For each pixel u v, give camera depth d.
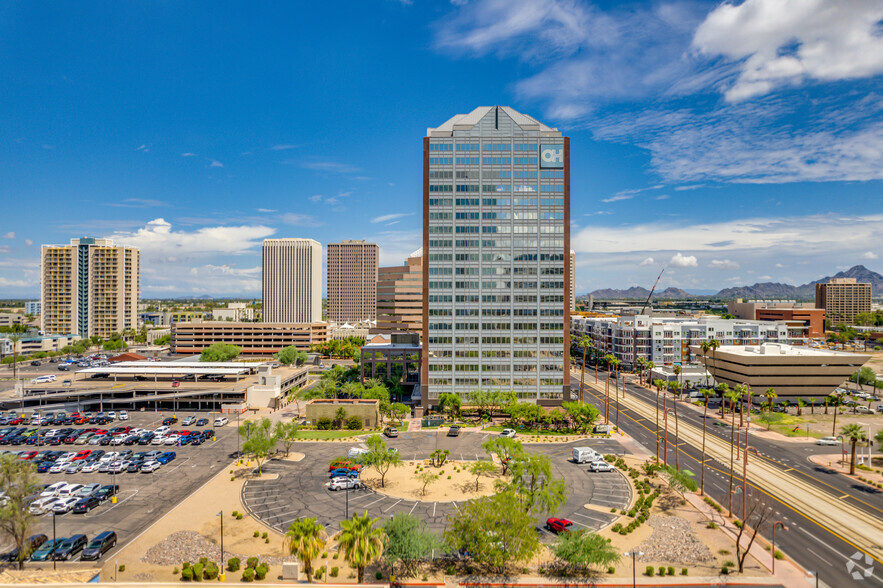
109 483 82.69
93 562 56.75
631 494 79.31
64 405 144.25
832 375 150.50
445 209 145.38
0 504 57.72
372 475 87.38
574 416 122.25
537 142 145.88
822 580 54.00
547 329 145.12
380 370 186.38
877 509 73.50
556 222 145.88
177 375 155.62
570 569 56.53
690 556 59.16
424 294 145.12
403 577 54.88
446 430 122.19
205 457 98.19
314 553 50.81
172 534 63.78
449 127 146.50
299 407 147.12
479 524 54.59
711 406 152.50
